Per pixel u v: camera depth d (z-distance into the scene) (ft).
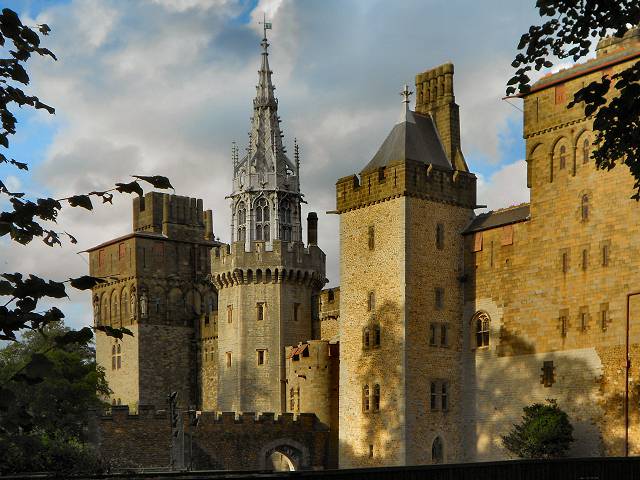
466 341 227.81
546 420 194.80
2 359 260.62
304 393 278.05
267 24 338.95
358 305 235.61
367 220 236.02
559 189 207.31
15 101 51.57
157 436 253.03
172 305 356.38
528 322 211.41
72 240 50.83
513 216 221.46
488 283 223.71
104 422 246.27
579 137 203.92
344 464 233.96
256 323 311.27
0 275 48.83
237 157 331.16
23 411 50.34
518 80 89.15
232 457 262.88
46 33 53.16
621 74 79.82
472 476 101.96
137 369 344.90
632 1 83.10
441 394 224.53
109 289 363.76
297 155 334.24
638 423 184.75
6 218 49.16
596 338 195.52
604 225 197.06
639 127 82.74
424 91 251.80
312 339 315.99
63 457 190.29
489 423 218.59
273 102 333.01
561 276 204.85
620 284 192.34
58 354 253.44
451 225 232.53
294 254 313.94
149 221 368.89
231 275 315.17
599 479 114.21
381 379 226.17
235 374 312.29
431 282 227.20
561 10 85.61
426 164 230.68
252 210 323.98
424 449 219.82
